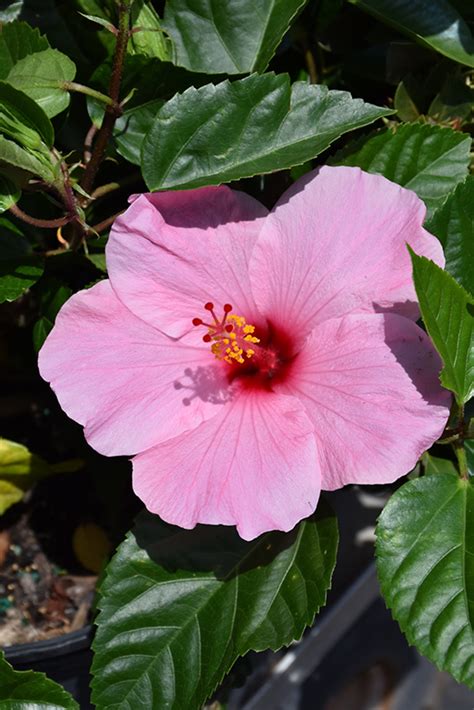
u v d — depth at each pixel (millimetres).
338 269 581
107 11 620
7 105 563
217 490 564
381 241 575
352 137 668
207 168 592
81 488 761
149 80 609
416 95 658
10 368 757
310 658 917
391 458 559
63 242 623
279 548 605
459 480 585
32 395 765
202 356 596
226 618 599
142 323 585
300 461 567
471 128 655
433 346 564
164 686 596
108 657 598
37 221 587
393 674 964
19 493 715
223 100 589
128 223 571
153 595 604
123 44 572
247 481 566
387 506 578
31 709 593
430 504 580
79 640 695
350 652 956
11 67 604
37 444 757
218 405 591
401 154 619
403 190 571
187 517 562
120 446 576
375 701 953
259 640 590
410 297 572
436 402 559
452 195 598
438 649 567
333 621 914
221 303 594
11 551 747
